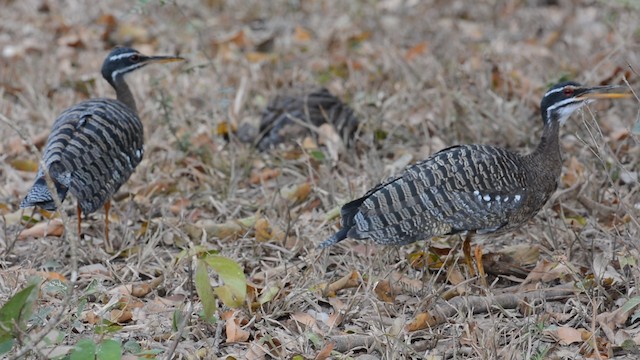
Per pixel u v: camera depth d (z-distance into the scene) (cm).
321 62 1864
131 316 1049
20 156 1516
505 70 1706
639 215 1208
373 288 1069
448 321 1030
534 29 2033
